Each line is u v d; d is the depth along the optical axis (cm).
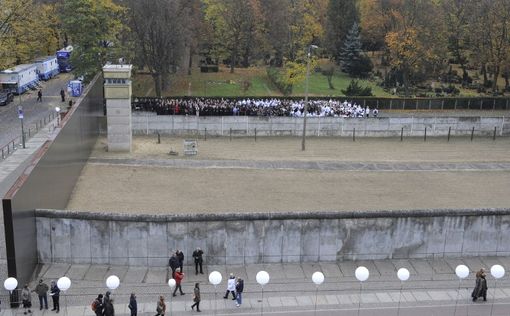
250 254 3778
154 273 3634
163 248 3712
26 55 9819
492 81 11312
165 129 7300
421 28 10419
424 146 7131
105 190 5009
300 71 9612
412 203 4962
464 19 11756
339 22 12331
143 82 9638
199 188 5166
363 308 3272
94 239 3688
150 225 3672
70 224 3656
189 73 10550
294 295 3394
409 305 3325
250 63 11881
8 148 5825
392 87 10750
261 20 11300
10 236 3177
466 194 5259
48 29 10969
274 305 3275
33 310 3153
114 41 8412
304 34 11538
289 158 6303
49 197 4038
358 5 13012
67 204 4634
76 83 8575
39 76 9794
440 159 6494
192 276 3600
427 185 5484
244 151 6594
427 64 10850
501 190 5416
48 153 4012
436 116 8019
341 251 3850
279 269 3719
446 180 5666
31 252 3541
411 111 8944
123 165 5778
